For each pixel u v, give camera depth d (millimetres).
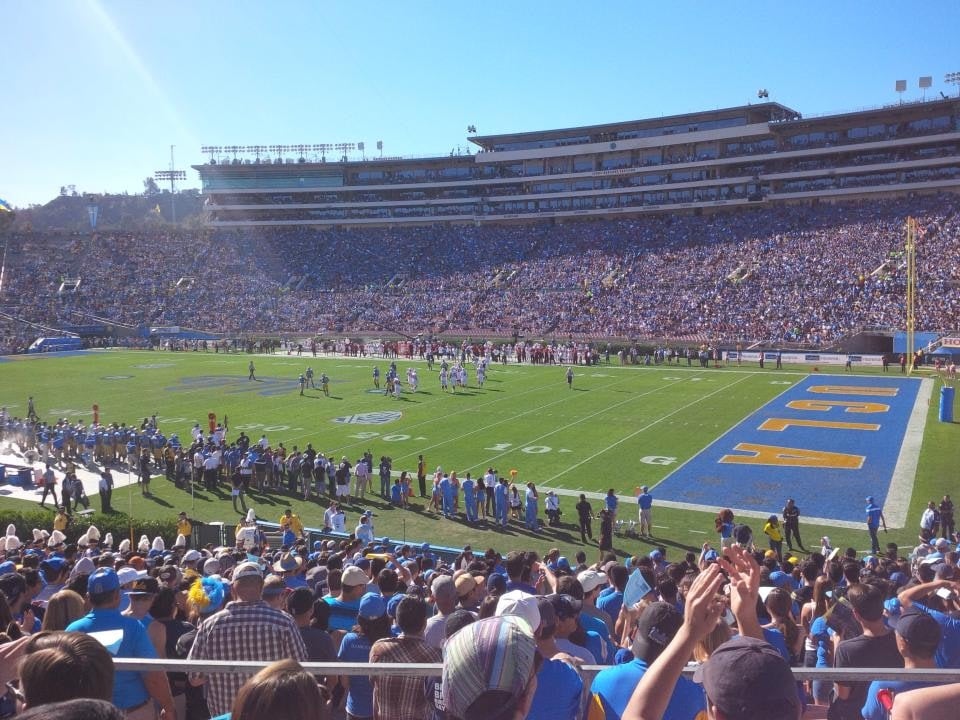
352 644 6207
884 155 77250
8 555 13781
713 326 62281
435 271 84188
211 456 28859
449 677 2766
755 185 83312
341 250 91625
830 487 26047
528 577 9273
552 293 74188
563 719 3785
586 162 91812
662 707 2809
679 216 84438
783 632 7508
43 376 55219
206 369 58250
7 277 86188
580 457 30469
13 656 3369
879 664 5105
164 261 90938
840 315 58625
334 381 51094
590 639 6223
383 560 11609
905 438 31969
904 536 21766
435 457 31094
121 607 8172
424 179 97875
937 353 51281
